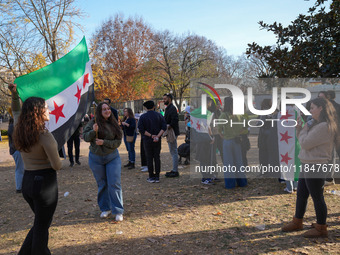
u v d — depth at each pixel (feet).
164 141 53.83
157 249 11.76
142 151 27.68
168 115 24.38
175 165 24.63
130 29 125.90
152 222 14.79
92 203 18.39
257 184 20.98
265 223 14.05
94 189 21.86
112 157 15.01
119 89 115.24
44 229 9.66
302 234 12.64
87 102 17.52
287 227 13.01
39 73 15.78
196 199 18.33
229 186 19.93
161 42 127.65
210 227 13.88
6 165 34.94
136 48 126.00
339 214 14.66
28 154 9.48
